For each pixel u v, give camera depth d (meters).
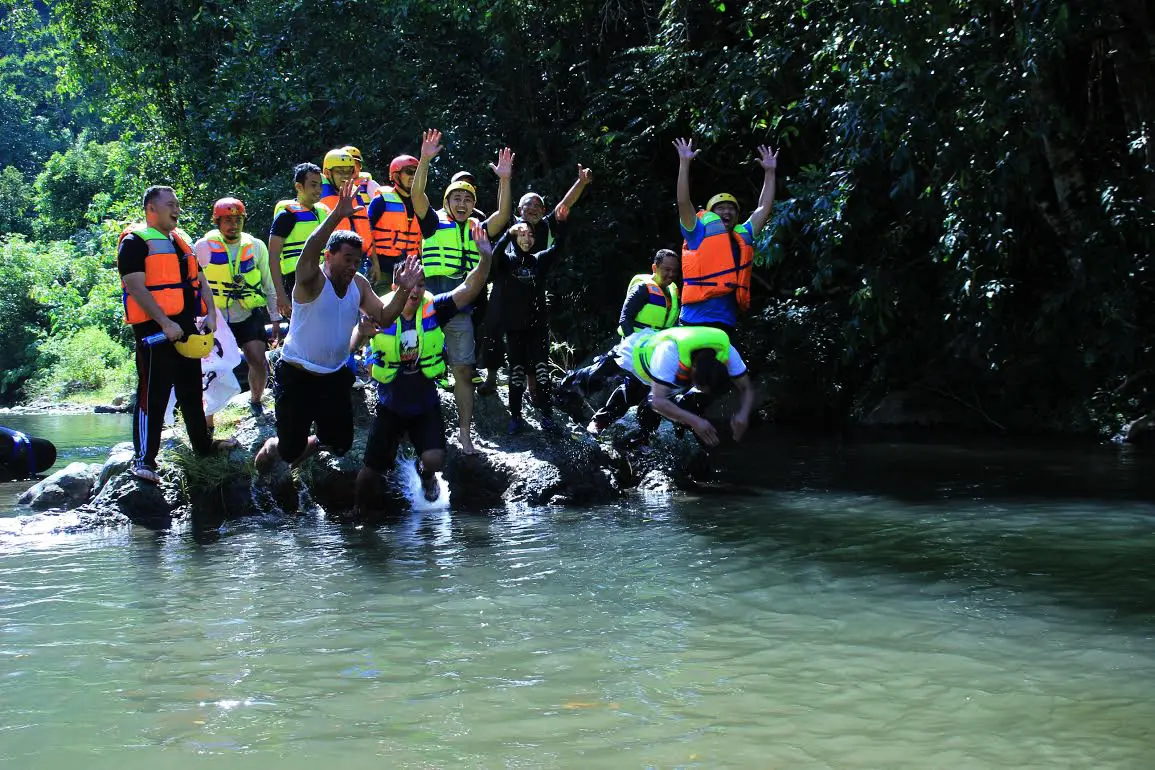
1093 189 11.20
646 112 16.55
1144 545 6.29
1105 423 11.89
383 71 16.45
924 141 9.62
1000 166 9.89
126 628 4.66
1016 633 4.55
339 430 6.29
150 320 6.96
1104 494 8.05
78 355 26.66
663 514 7.48
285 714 3.63
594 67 17.66
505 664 4.15
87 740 3.41
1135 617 4.77
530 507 7.79
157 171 21.64
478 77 17.30
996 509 7.51
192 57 19.92
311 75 16.45
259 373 8.20
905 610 4.92
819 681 3.94
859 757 3.25
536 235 8.27
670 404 6.17
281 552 6.27
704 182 17.70
